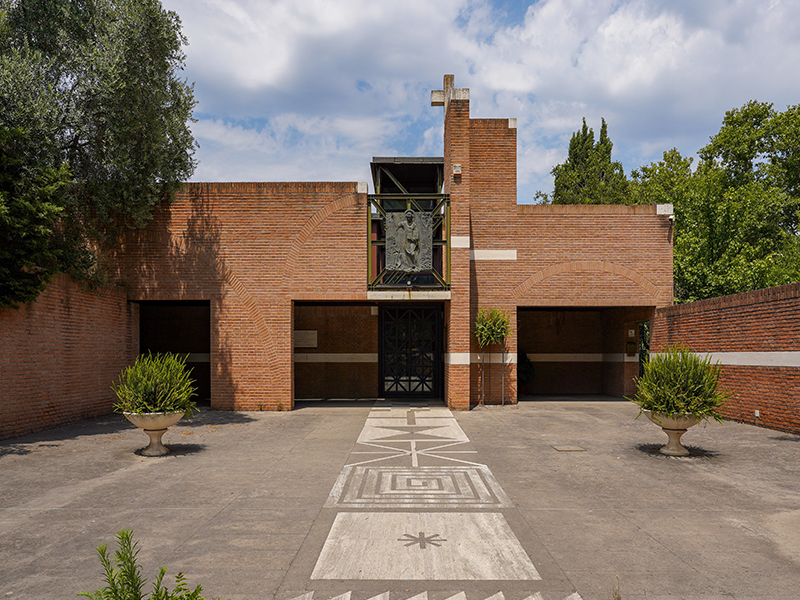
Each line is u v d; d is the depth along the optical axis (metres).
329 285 17.77
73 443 11.54
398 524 6.43
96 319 15.58
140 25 14.48
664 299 18.98
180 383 10.65
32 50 13.35
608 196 37.47
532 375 22.30
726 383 15.12
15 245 11.82
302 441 12.03
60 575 4.98
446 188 19.58
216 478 8.65
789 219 34.03
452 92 18.14
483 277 19.16
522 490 7.93
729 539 5.92
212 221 17.75
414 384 21.66
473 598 4.54
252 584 4.79
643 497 7.56
